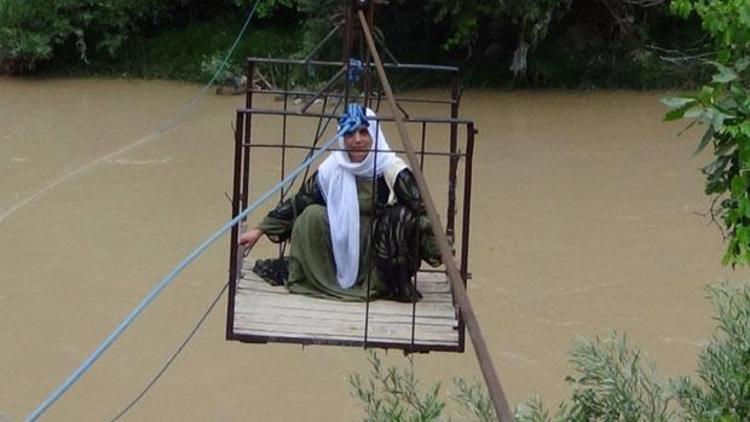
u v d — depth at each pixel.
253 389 8.62
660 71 16.27
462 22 15.64
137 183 12.22
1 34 16.53
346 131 5.27
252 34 17.52
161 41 17.47
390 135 13.73
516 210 11.49
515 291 9.85
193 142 13.66
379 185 5.36
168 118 14.72
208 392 8.58
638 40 16.42
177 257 10.46
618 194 11.98
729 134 3.82
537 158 13.11
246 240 5.48
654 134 14.11
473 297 9.74
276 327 4.93
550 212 11.47
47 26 16.73
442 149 13.32
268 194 4.57
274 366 8.91
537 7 15.39
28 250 10.55
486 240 10.78
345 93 5.73
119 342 9.14
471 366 8.70
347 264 5.30
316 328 4.95
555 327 9.30
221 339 9.23
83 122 14.50
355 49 6.54
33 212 11.37
